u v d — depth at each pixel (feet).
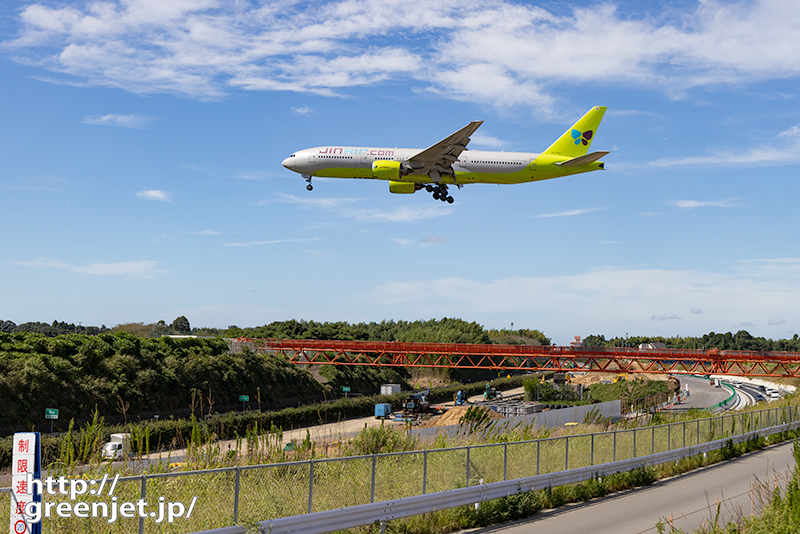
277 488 43.96
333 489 48.08
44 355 175.32
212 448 55.11
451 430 80.33
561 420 135.95
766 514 48.96
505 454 58.39
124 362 197.67
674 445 90.94
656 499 65.36
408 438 68.64
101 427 49.55
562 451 72.13
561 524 53.16
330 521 42.22
